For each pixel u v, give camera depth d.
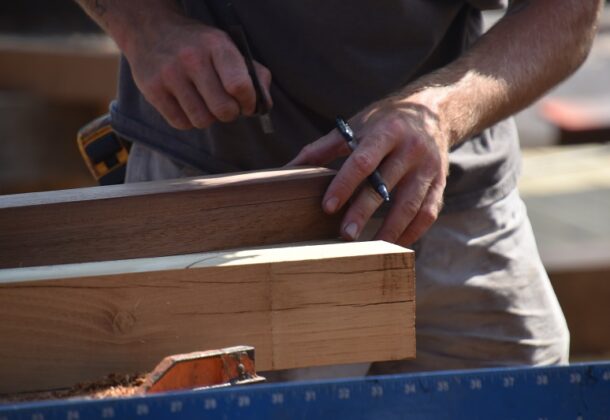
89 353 3.09
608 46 10.71
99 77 9.33
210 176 3.79
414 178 3.81
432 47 4.70
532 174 16.78
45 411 2.39
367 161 3.62
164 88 4.02
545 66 4.54
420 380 2.57
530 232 5.45
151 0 4.26
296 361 3.20
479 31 5.16
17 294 3.03
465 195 5.02
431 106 3.99
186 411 2.45
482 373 2.61
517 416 2.62
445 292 5.05
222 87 3.89
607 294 9.74
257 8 4.47
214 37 3.99
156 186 3.60
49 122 9.66
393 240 3.80
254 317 3.17
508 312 5.15
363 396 2.54
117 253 3.46
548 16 4.66
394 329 3.25
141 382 2.96
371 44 4.54
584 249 10.16
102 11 4.28
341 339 3.22
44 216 3.38
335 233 3.68
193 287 3.13
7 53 9.32
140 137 4.80
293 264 3.17
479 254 5.07
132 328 3.11
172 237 3.50
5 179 9.62
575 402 2.64
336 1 4.42
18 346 3.05
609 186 15.78
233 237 3.57
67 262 3.42
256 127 4.57
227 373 2.85
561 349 5.44
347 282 3.21
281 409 2.50
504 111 4.42
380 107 3.98
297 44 4.49
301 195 3.62
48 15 10.38
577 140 8.66
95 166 5.08
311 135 4.62
